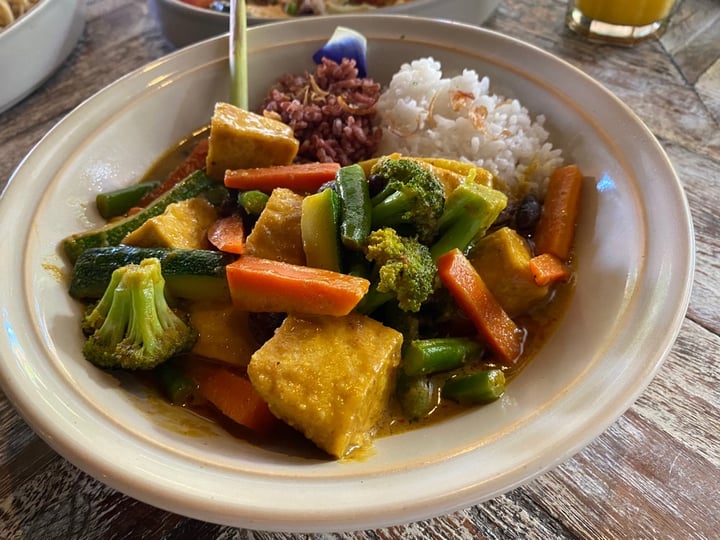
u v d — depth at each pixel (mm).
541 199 252
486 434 154
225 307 203
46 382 158
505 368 198
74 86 326
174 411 184
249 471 143
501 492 135
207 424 183
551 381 175
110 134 245
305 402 166
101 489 172
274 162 252
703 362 200
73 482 174
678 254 176
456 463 141
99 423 151
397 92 279
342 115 276
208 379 195
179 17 323
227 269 190
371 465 152
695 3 366
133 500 170
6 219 197
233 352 198
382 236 189
